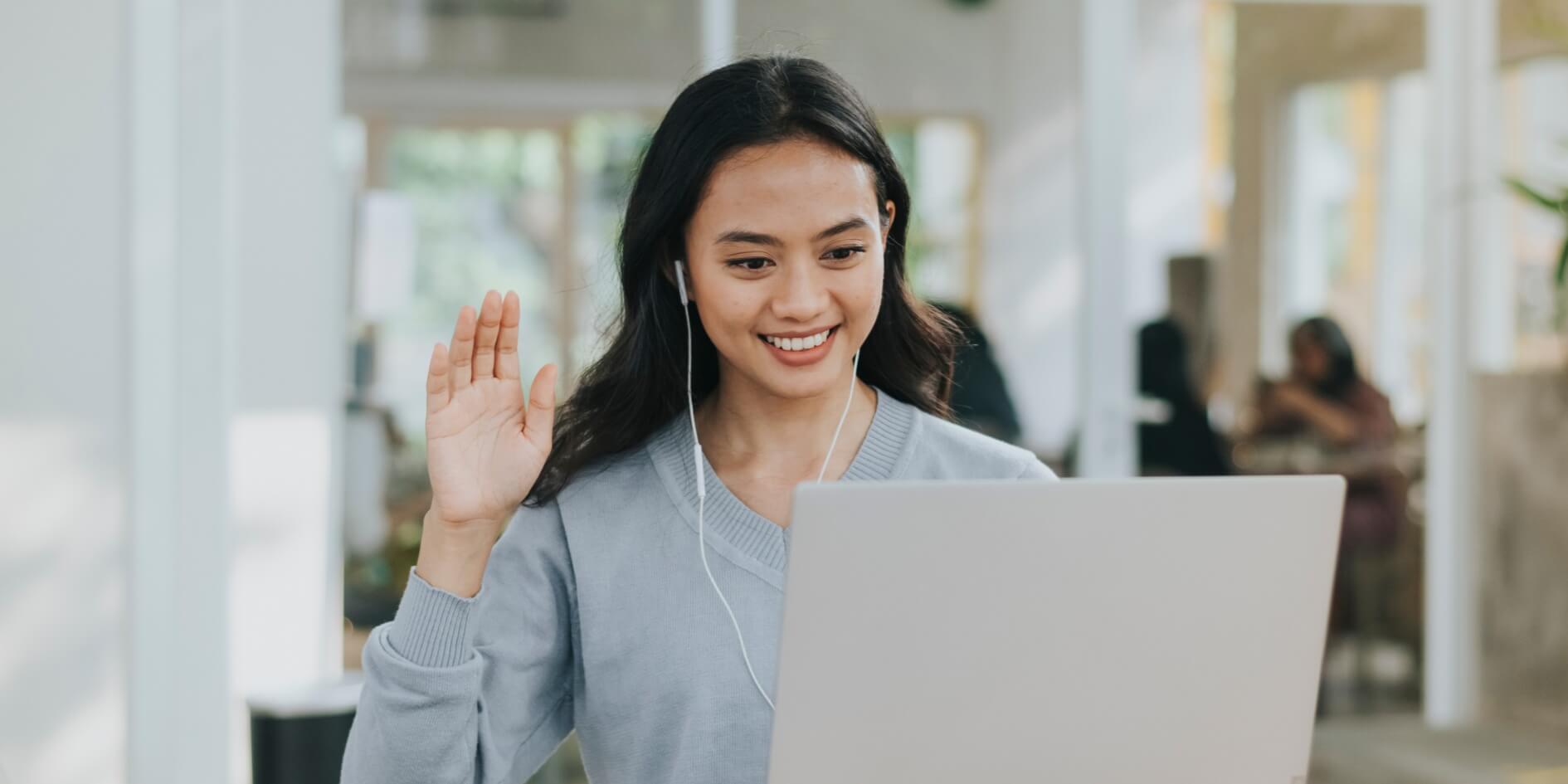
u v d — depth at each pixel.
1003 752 1.06
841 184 1.23
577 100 3.72
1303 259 3.90
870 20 3.69
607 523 1.34
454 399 1.20
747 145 1.23
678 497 1.34
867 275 1.26
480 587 1.21
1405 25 3.94
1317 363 3.91
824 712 1.03
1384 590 3.97
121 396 3.10
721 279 1.25
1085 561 1.04
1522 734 3.35
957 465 1.38
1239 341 3.86
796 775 1.04
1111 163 3.78
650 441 1.39
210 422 3.22
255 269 3.31
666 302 1.37
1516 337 4.01
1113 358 3.79
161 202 3.11
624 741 1.31
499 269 3.68
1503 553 3.95
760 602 1.29
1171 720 1.08
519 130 3.70
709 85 1.27
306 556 3.35
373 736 1.18
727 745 1.27
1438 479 3.98
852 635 1.02
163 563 3.13
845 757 1.04
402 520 3.53
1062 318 3.77
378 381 3.54
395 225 3.58
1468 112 3.97
